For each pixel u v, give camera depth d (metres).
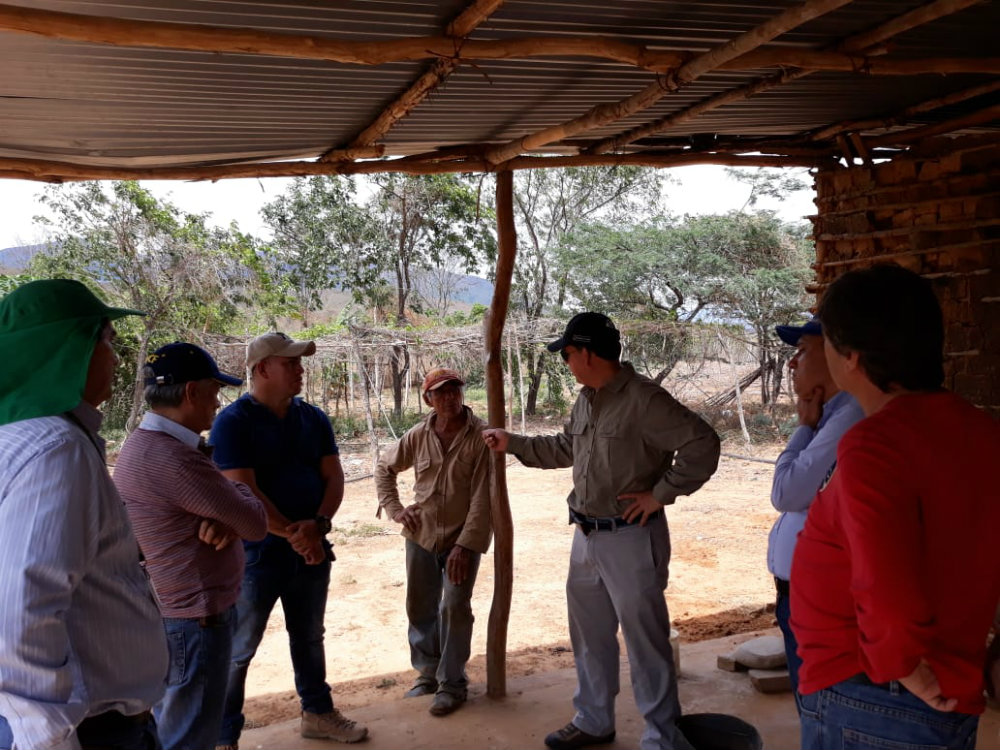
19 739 1.79
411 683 6.10
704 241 23.50
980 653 1.77
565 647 6.69
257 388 3.96
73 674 1.93
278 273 26.56
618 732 4.18
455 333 19.14
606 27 3.15
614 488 3.77
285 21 2.81
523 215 27.00
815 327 3.01
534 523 11.78
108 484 2.04
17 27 2.27
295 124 4.02
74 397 1.99
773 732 4.01
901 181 4.68
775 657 4.63
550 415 23.09
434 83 3.36
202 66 3.12
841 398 2.90
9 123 3.70
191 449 3.05
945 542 1.69
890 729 1.79
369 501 13.52
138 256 20.19
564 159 4.85
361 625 7.68
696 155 5.02
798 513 3.06
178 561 3.04
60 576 1.83
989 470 1.71
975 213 4.36
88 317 2.04
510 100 3.90
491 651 4.69
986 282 4.35
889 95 4.37
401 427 20.62
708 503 12.64
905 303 1.76
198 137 4.12
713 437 3.62
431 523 4.76
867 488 1.67
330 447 4.21
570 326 3.81
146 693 2.13
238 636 3.92
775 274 21.86
